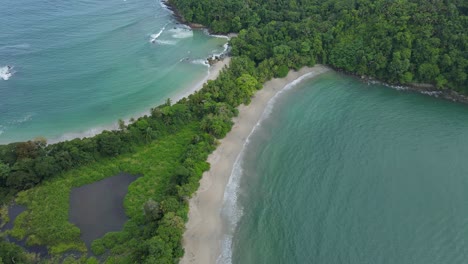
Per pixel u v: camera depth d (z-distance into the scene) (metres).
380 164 107.50
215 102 123.50
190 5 187.75
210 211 93.00
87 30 178.88
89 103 132.25
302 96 136.25
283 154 111.19
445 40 132.75
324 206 95.62
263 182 102.25
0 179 95.56
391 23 142.75
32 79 143.00
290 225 91.00
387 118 125.06
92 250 82.50
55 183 98.56
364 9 150.88
